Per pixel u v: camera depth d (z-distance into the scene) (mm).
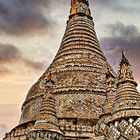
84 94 45625
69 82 47000
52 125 38625
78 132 40625
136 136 32812
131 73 39656
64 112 43875
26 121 45875
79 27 55781
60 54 53000
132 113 35125
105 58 54469
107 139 34594
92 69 49125
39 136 37125
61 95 45750
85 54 51531
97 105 44656
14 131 45531
